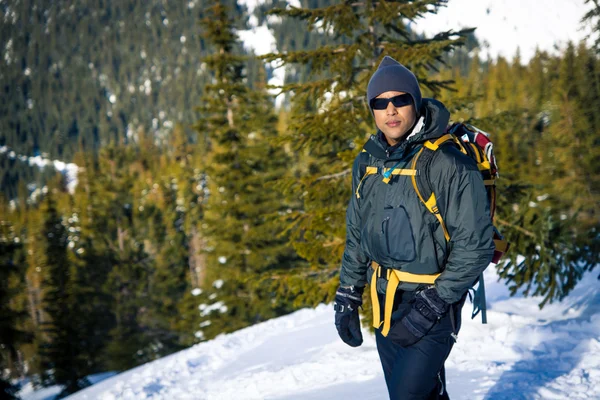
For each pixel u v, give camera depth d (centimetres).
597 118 2639
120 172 5528
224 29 1842
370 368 497
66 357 2808
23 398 2814
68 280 3102
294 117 681
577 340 445
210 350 854
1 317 1928
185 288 3894
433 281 198
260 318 1948
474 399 334
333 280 647
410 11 609
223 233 1900
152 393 637
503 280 770
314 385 482
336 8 640
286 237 1900
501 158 2691
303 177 665
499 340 481
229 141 1880
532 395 325
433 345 198
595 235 538
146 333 3088
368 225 210
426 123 196
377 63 618
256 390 516
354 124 658
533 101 5638
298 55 652
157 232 5031
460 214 187
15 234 6688
